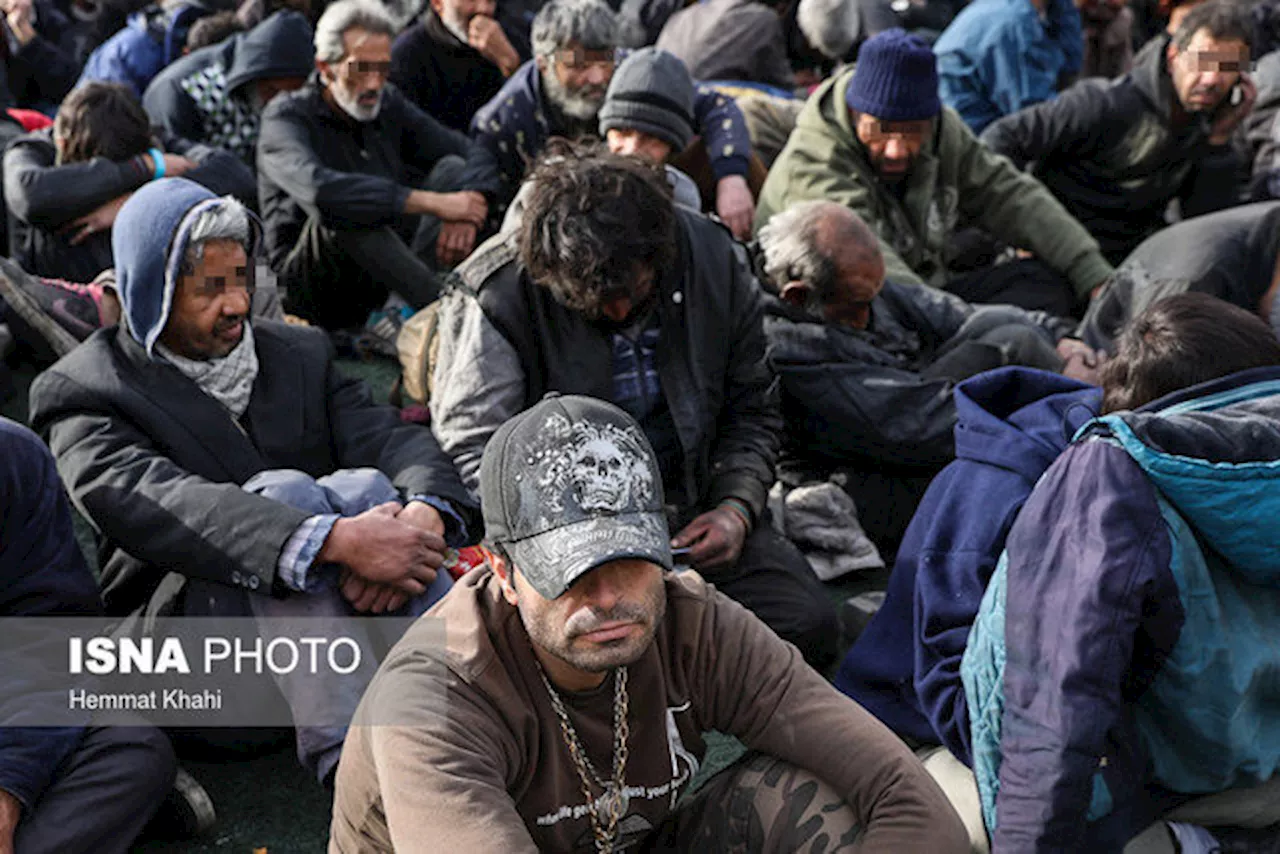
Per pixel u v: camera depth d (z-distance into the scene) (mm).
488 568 1856
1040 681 1895
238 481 2699
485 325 2885
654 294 2895
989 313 3730
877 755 1853
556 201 2701
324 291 4730
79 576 2396
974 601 2221
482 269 2920
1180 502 1863
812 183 4379
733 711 1896
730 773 1975
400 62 5906
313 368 2924
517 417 1716
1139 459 1858
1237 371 2062
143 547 2484
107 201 4215
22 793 2129
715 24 5883
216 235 2580
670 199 2779
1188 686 1889
